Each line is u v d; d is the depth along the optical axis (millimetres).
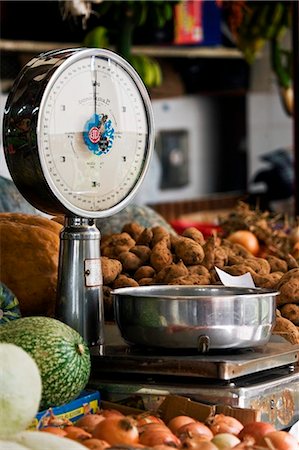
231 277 2385
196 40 6559
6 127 2033
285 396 2143
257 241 3744
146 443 1679
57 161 2025
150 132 2201
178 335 2012
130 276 2631
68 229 2133
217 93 7953
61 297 2137
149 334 2035
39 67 2037
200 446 1636
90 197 2104
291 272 2559
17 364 1691
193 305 2000
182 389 2006
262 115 8977
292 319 2527
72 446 1581
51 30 5953
